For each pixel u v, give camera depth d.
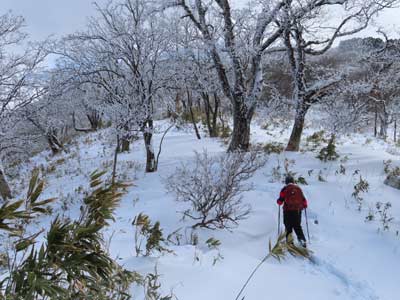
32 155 24.38
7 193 12.10
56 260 1.61
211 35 11.91
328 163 10.34
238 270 4.38
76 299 1.70
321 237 6.04
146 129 10.85
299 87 12.19
